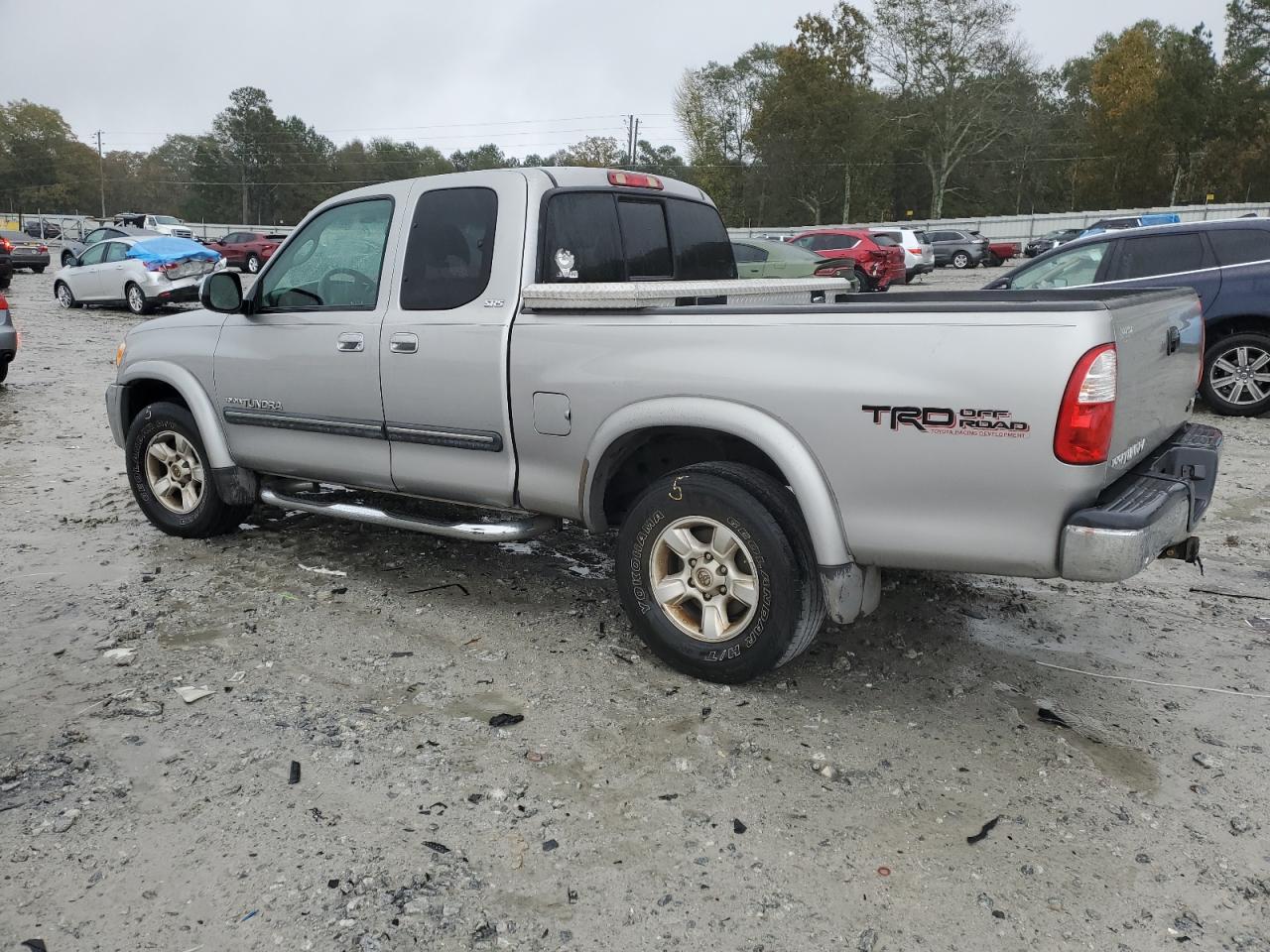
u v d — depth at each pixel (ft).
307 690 11.96
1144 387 10.70
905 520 10.32
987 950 7.68
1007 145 225.97
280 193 331.77
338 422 14.90
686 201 15.81
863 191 205.87
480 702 11.68
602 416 12.12
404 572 16.21
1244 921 8.03
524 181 13.07
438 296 13.65
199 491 17.69
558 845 8.94
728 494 11.25
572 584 15.71
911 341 10.00
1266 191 204.64
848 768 10.26
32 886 8.34
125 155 385.70
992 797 9.76
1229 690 12.11
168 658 12.84
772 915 8.05
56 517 19.65
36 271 105.29
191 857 8.73
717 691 11.93
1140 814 9.48
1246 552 17.28
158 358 17.31
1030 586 15.67
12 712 11.37
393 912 8.02
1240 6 214.69
